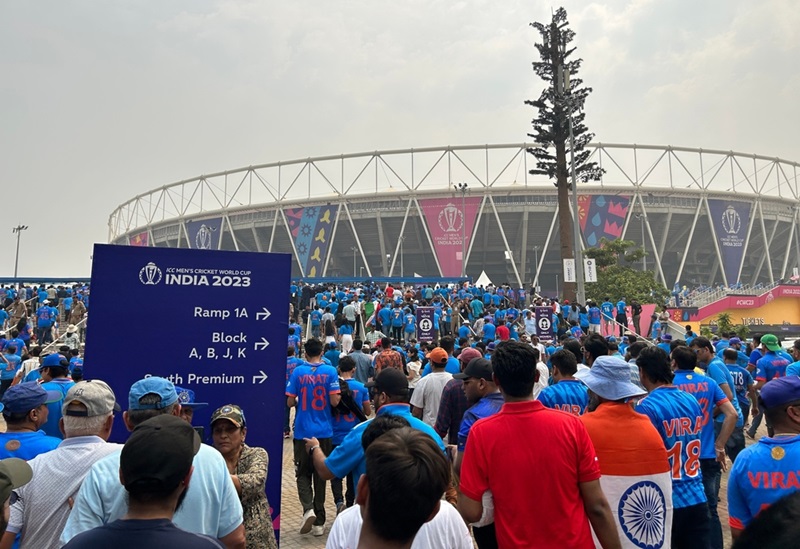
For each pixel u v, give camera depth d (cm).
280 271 529
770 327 4822
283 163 8062
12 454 366
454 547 265
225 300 507
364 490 216
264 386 506
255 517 359
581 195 7381
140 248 489
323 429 692
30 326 2522
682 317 4506
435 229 7469
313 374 711
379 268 9262
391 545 200
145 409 330
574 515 314
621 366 387
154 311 486
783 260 8881
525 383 334
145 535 203
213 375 494
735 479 320
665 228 7662
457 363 989
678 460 434
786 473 297
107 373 466
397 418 334
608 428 377
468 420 457
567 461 318
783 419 312
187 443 231
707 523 431
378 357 748
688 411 445
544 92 3203
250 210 8200
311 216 7894
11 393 390
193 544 205
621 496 366
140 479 212
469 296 3284
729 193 7631
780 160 7969
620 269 4628
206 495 286
